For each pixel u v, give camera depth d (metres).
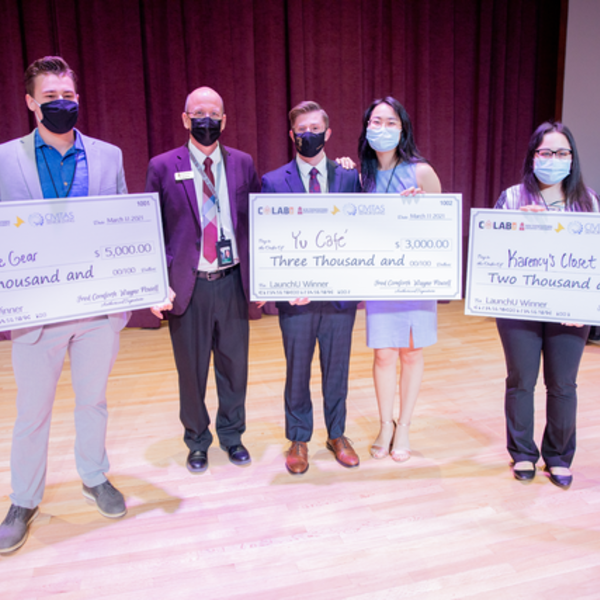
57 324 1.62
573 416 1.91
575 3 4.48
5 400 2.86
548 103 5.16
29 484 1.71
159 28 4.14
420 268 1.92
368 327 2.04
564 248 1.80
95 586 1.50
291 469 2.05
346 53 4.53
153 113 4.23
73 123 1.53
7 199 1.55
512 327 1.92
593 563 1.57
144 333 4.16
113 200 1.64
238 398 2.12
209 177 1.88
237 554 1.62
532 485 1.96
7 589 1.50
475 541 1.66
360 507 1.84
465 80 4.92
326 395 2.10
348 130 4.66
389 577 1.52
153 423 2.53
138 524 1.77
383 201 1.88
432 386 2.93
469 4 4.77
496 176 5.12
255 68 4.41
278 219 1.87
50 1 3.90
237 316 1.99
